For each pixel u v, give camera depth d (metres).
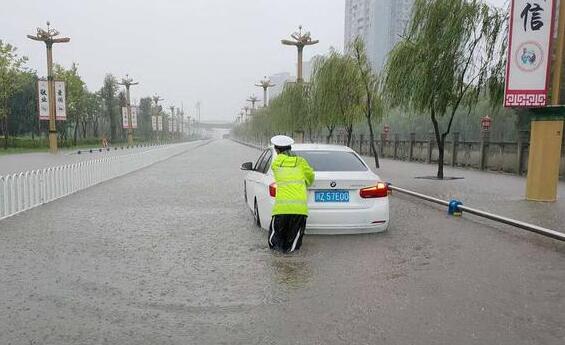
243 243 6.61
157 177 17.56
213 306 4.21
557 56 10.15
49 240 6.77
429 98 15.72
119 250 6.20
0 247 6.33
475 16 15.23
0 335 3.60
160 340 3.53
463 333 3.65
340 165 7.27
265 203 6.96
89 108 66.56
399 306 4.21
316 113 29.98
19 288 4.66
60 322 3.85
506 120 34.84
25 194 9.55
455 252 6.09
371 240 6.75
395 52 17.00
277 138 6.52
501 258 5.79
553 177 10.43
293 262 5.62
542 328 3.74
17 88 44.09
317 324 3.82
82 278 4.99
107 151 46.53
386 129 34.69
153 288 4.69
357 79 24.78
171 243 6.61
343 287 4.72
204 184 14.90
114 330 3.70
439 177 16.31
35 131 63.12
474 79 15.80
